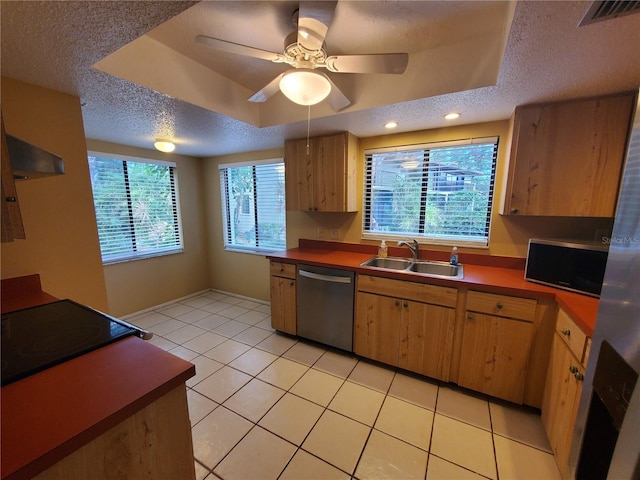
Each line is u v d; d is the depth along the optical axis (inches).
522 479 52.9
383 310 85.4
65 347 37.0
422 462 56.2
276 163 131.0
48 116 58.5
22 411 26.0
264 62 69.1
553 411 57.7
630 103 58.6
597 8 33.3
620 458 21.3
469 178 90.7
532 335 65.7
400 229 104.3
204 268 160.2
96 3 33.2
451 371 77.5
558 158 65.5
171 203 142.3
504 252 86.1
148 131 95.0
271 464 55.8
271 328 116.7
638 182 23.5
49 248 59.7
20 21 36.0
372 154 105.3
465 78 59.8
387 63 51.5
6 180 31.6
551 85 56.4
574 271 61.8
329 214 117.3
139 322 122.0
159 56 60.9
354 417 67.8
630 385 22.5
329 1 37.9
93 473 26.1
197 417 67.8
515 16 37.0
